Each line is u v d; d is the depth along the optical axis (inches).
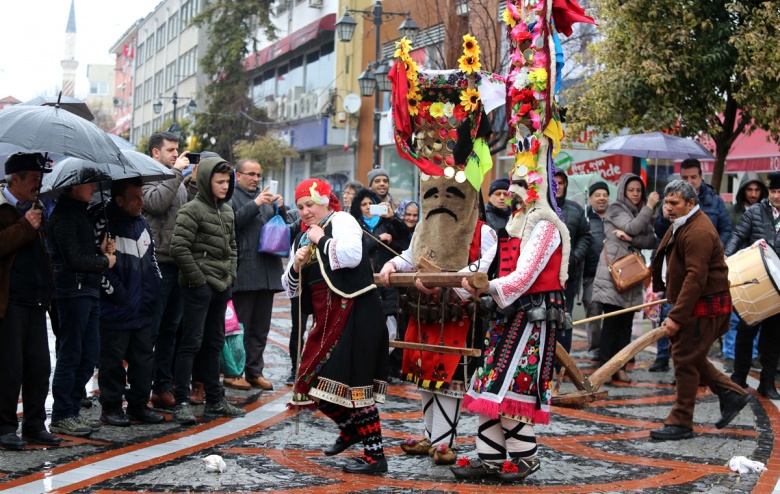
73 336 273.6
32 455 249.0
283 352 475.2
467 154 253.3
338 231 237.5
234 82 1510.8
